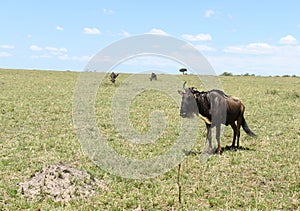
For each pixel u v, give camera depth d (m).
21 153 12.44
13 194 8.66
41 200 8.44
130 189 9.48
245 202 8.58
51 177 9.32
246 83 50.62
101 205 8.34
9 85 38.50
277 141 15.01
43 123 18.22
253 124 19.14
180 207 8.33
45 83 43.38
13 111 21.55
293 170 10.96
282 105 26.86
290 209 8.39
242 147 13.91
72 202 8.35
